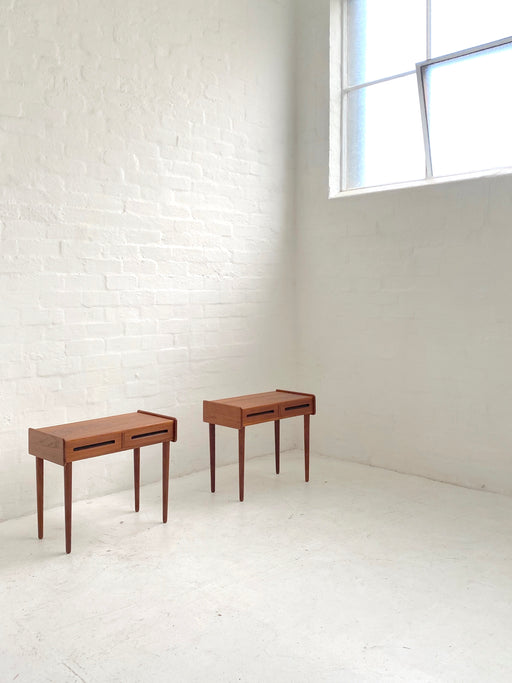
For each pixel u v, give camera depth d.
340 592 2.87
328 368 5.17
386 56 4.84
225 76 4.75
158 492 4.29
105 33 4.07
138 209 4.30
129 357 4.32
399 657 2.37
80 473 4.11
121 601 2.80
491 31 4.24
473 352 4.35
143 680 2.23
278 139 5.15
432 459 4.59
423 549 3.35
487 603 2.78
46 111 3.84
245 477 4.62
